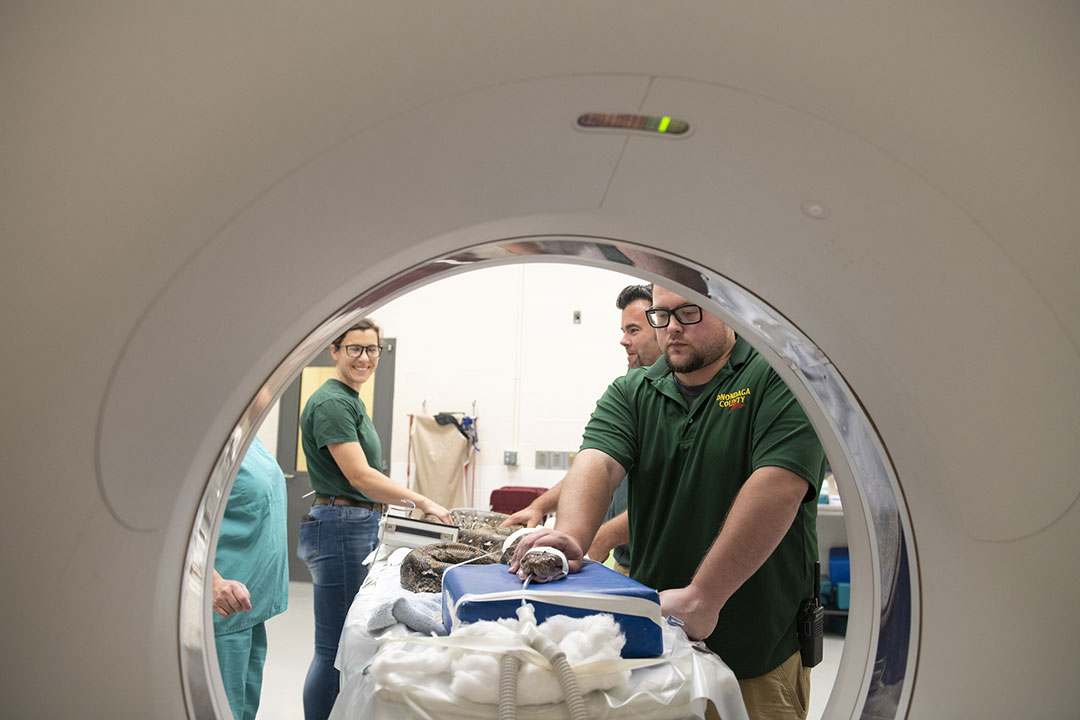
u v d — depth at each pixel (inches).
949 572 32.5
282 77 24.2
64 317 25.9
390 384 215.3
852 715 37.3
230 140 25.0
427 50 24.1
